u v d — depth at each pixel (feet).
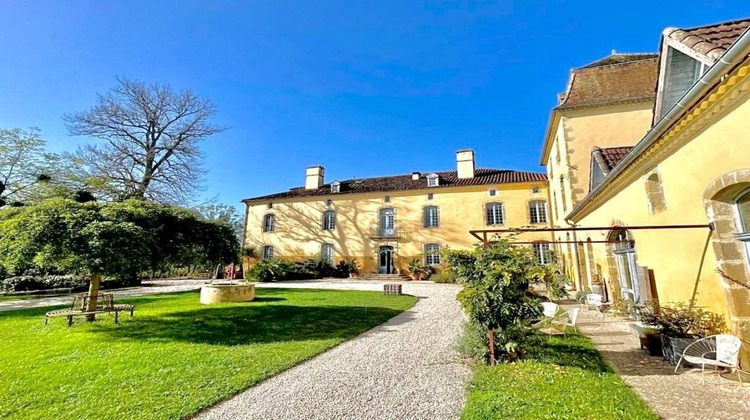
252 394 12.75
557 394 11.62
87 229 22.21
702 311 15.07
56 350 19.13
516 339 16.10
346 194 90.27
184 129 73.61
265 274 75.00
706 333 14.65
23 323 27.53
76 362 16.76
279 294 47.91
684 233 16.14
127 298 45.42
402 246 82.79
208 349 19.17
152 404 11.62
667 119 14.32
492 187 78.95
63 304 41.81
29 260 22.57
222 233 32.40
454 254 17.24
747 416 9.91
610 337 20.44
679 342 14.87
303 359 17.21
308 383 13.91
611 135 41.29
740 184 12.54
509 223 75.82
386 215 86.63
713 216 13.99
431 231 81.35
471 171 85.61
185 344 20.42
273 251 93.71
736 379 12.78
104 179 63.77
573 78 46.19
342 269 84.07
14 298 49.80
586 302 31.17
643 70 42.65
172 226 28.71
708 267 14.60
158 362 16.66
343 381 14.11
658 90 20.42
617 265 28.22
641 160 19.22
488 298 15.55
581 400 11.06
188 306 36.50
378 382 13.96
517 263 15.62
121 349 19.29
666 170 17.46
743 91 11.46
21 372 15.25
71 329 25.08
